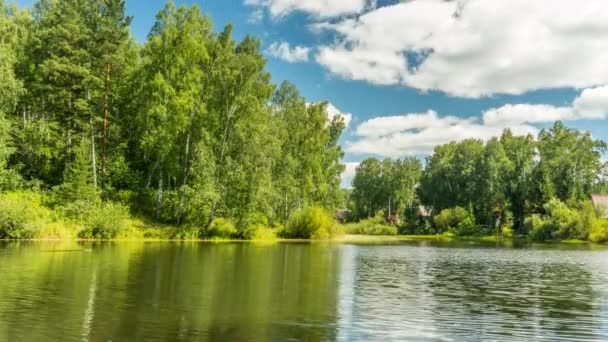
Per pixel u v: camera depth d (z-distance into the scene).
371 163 131.00
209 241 45.28
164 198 50.22
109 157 52.50
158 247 34.22
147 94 49.78
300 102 66.50
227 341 9.51
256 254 31.23
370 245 50.44
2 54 41.47
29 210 37.38
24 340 9.15
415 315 12.53
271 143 48.72
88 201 42.47
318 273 21.62
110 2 55.72
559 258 35.00
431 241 66.88
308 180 61.44
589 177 89.81
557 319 12.36
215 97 49.22
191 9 50.59
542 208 86.62
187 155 49.06
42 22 56.19
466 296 15.91
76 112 48.84
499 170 95.88
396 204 125.94
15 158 48.91
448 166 109.56
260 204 48.06
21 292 14.12
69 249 29.52
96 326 10.36
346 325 11.20
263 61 50.09
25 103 52.34
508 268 26.41
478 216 99.69
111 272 19.11
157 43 48.50
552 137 95.94
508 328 11.30
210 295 14.61
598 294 16.73
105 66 50.41
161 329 10.29
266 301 13.95
